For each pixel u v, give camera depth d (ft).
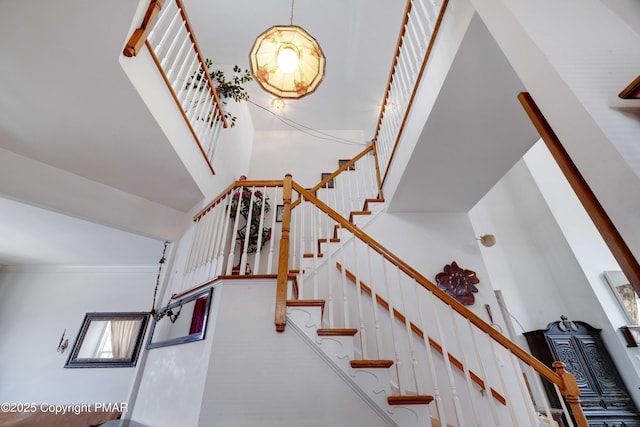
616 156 2.51
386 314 9.11
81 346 13.37
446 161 8.57
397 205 11.05
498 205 16.84
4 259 14.25
